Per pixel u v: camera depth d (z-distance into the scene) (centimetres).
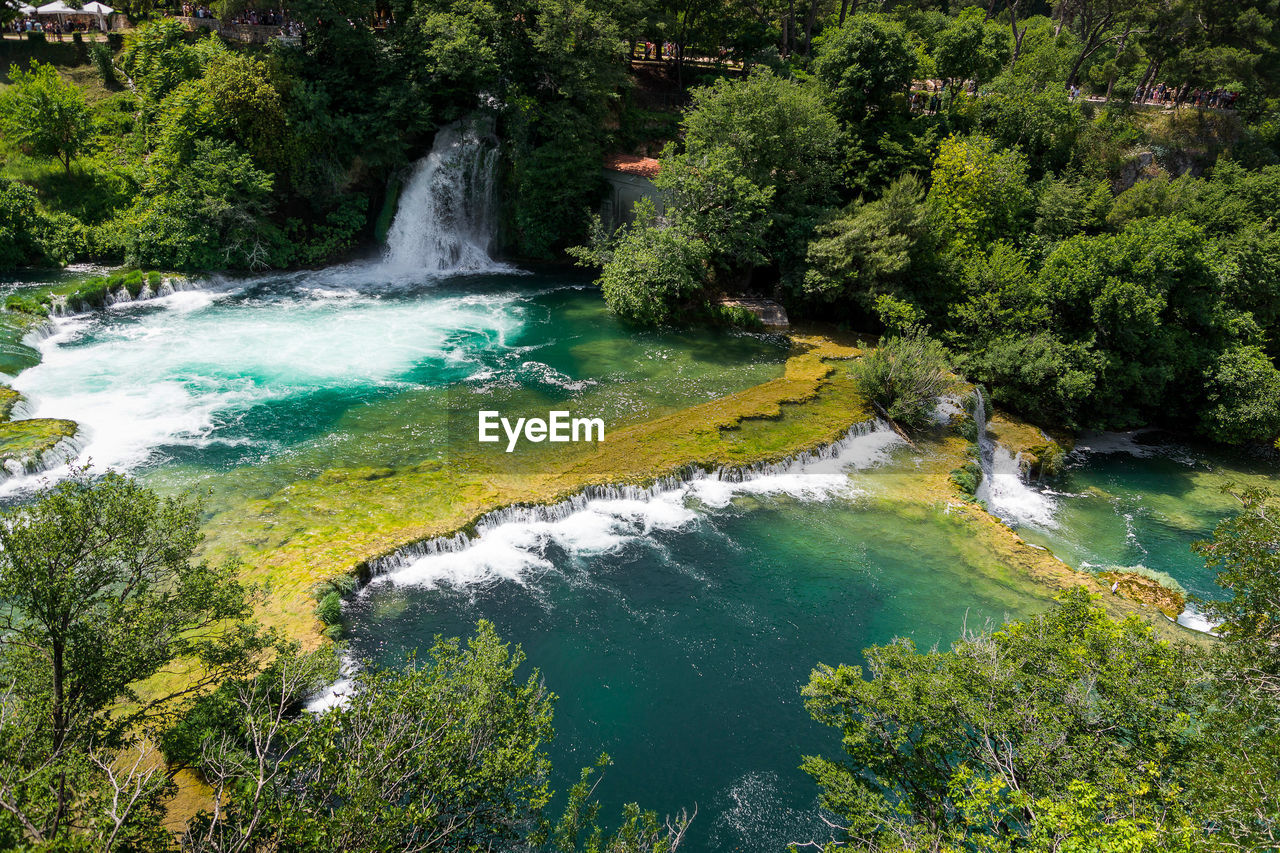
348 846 1366
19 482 3259
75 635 1659
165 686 2288
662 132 7225
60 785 1287
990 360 4803
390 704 1633
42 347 4534
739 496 3747
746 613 2998
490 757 1627
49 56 6600
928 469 4062
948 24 8188
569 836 1711
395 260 6456
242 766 1553
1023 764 1622
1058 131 6744
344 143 6084
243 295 5631
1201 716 1647
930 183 6228
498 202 6731
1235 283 5294
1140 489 4391
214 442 3725
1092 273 4753
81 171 5941
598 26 6203
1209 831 1360
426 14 6272
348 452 3734
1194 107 7650
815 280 5375
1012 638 1903
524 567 3142
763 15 8500
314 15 5828
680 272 5253
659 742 2444
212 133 5691
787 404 4459
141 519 1728
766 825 2202
